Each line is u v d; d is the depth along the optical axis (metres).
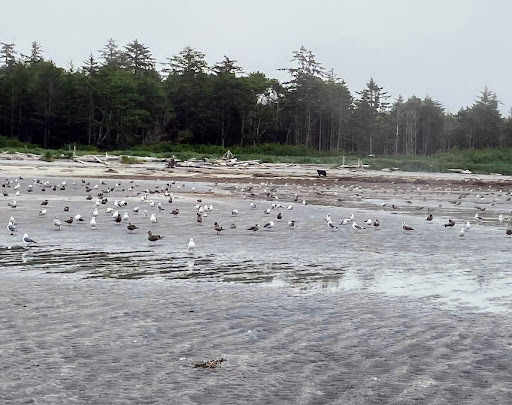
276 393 9.11
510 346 11.55
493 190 65.69
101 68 147.00
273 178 70.19
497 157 115.94
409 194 57.31
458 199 52.03
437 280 17.95
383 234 28.39
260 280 17.55
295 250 23.25
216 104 146.25
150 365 10.21
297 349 11.21
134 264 19.58
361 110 181.62
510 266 20.50
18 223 28.31
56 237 24.73
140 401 8.75
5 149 99.81
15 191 44.56
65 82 136.38
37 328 12.16
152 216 30.00
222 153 124.81
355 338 11.95
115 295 15.19
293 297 15.45
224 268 19.33
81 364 10.19
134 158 86.38
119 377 9.64
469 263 21.00
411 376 9.89
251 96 149.25
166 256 21.25
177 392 9.09
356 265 20.31
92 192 45.88
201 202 40.75
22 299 14.50
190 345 11.33
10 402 8.61
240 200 44.19
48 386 9.21
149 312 13.62
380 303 14.95
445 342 11.75
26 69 139.38
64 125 134.50
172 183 56.81
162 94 143.12
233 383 9.47
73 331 12.02
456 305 14.84
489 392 9.24
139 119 137.88
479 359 10.77
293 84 165.00
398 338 11.98
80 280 16.91
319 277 18.16
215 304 14.52
